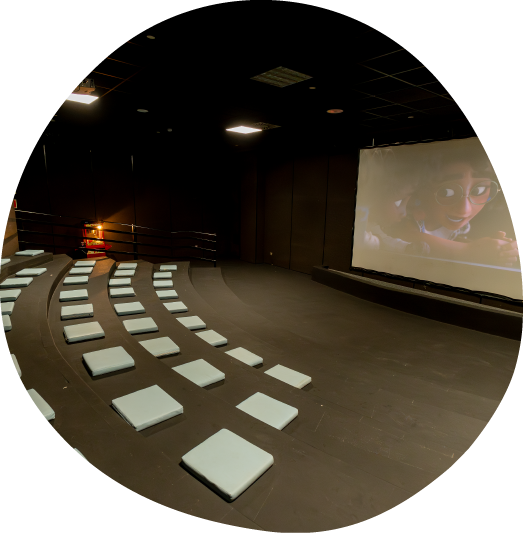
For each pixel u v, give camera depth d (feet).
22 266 19.99
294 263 35.22
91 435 6.86
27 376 9.02
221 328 16.93
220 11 9.79
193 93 17.58
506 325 18.66
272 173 36.42
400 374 14.17
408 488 7.01
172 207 35.94
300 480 6.27
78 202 29.99
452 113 20.89
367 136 27.04
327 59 13.15
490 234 20.17
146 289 20.59
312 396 10.37
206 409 8.47
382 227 25.96
